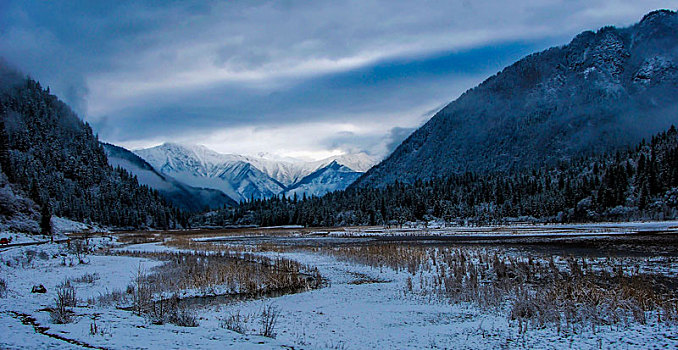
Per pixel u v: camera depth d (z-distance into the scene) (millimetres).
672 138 145125
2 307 19297
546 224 124875
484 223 141125
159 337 13391
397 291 26656
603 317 16891
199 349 11945
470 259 38281
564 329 15898
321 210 184000
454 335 15992
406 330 17047
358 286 29078
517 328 16531
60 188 177250
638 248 46031
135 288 27203
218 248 61000
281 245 69938
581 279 26703
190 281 29828
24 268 36219
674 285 24891
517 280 27703
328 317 19766
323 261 42781
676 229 79000
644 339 14094
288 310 21641
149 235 122625
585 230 86000
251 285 28734
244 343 12977
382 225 163125
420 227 140875
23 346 11625
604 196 126312
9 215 79000
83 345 12008
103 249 62188
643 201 116688
